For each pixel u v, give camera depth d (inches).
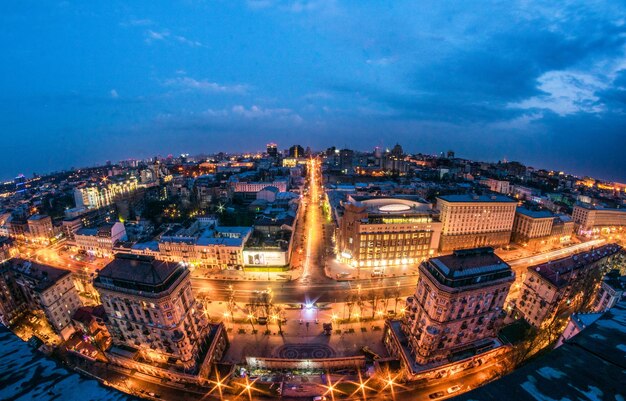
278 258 6176.2
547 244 7859.3
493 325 3627.0
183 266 3533.5
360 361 3735.2
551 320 4362.7
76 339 4436.5
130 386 3545.8
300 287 5634.8
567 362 414.3
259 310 4906.5
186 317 3440.0
